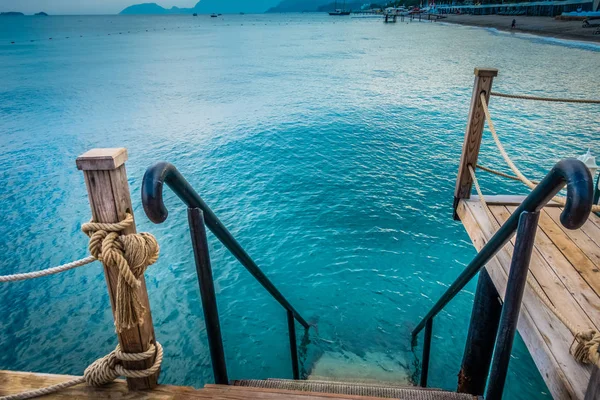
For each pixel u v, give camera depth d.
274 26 168.50
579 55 40.53
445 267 9.41
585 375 2.15
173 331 7.52
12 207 12.66
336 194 13.44
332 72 39.50
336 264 9.67
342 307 8.26
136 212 11.81
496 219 4.14
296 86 32.41
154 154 17.28
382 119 22.06
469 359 4.32
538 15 100.75
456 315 7.76
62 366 6.93
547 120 20.22
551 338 2.46
